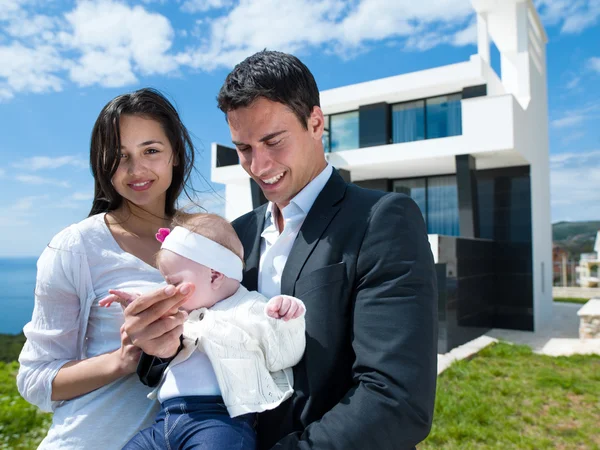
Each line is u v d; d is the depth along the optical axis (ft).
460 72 42.34
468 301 35.17
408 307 5.29
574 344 34.47
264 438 5.76
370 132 48.52
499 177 43.14
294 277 5.95
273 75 5.91
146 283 6.55
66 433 6.10
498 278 42.29
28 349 6.49
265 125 5.94
